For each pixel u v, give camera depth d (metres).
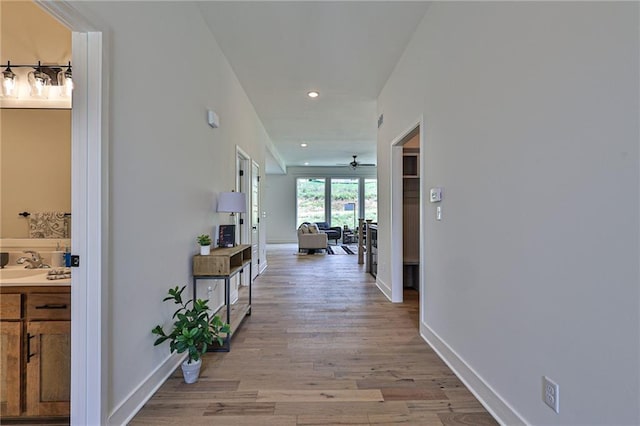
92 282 1.45
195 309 2.11
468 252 2.02
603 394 1.09
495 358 1.73
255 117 5.41
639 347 0.97
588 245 1.14
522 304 1.51
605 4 1.07
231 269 2.78
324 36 3.10
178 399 1.87
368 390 1.97
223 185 3.44
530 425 1.45
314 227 9.61
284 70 3.84
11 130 2.19
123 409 1.63
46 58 2.05
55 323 1.58
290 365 2.29
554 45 1.29
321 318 3.34
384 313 3.51
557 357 1.29
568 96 1.22
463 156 2.08
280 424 1.65
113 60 1.53
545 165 1.35
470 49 1.98
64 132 2.22
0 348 1.57
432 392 1.95
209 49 2.96
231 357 2.41
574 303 1.21
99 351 1.45
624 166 1.01
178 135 2.28
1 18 1.99
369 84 4.27
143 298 1.82
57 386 1.58
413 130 3.14
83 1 1.34
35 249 2.19
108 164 1.49
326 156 10.07
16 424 1.60
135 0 1.72
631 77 0.98
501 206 1.67
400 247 3.98
